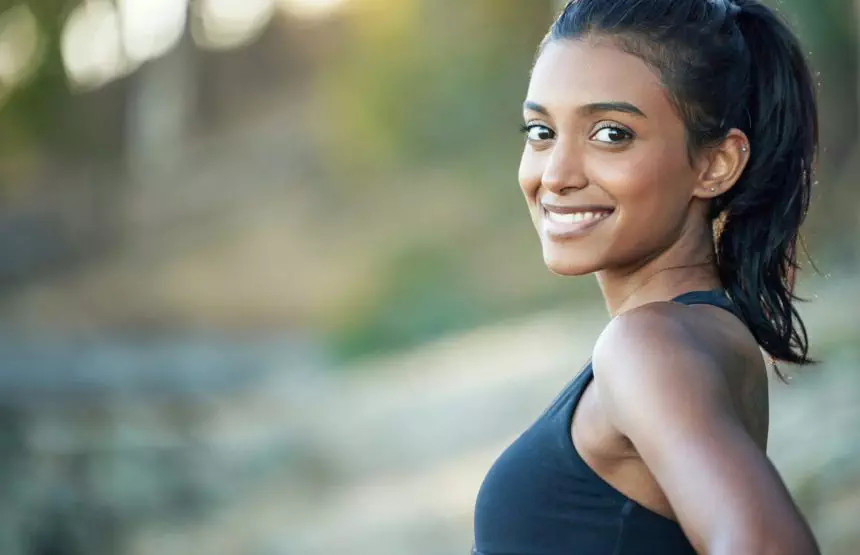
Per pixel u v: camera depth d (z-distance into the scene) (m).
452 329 21.56
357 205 30.64
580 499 1.81
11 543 10.63
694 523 1.49
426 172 29.20
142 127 37.69
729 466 1.49
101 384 19.36
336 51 38.47
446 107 28.86
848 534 6.47
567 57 1.93
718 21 1.95
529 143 2.01
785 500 1.46
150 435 13.28
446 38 28.98
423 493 11.35
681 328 1.68
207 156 38.00
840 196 17.72
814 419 8.18
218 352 24.95
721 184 1.97
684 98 1.90
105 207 35.25
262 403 16.77
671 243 1.98
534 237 24.56
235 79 40.41
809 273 13.19
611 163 1.90
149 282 31.16
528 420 12.84
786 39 2.08
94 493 11.57
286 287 29.17
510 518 1.85
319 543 10.45
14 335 27.34
